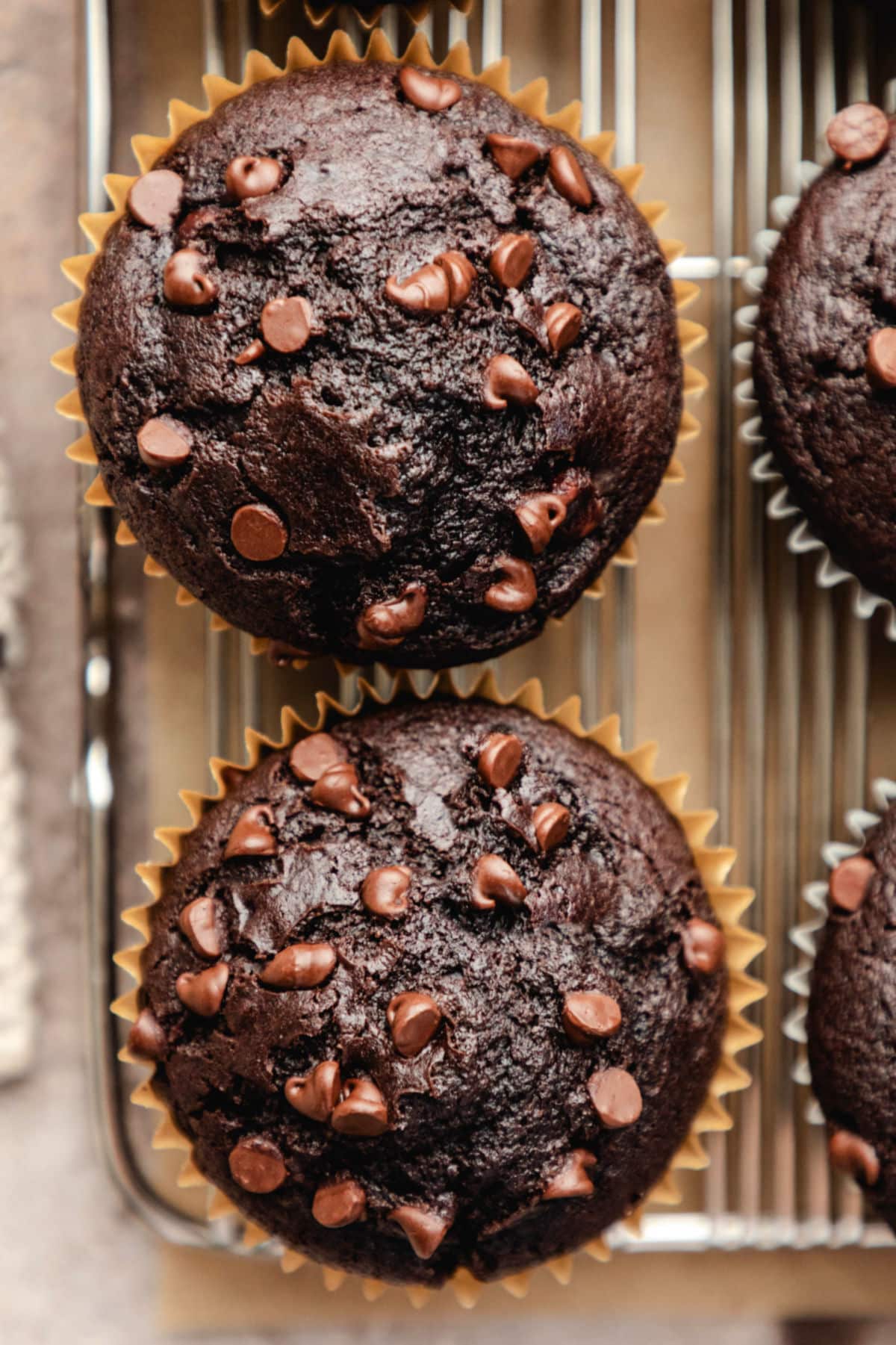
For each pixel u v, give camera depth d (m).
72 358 0.39
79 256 0.39
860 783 0.42
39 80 0.42
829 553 0.40
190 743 0.42
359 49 0.41
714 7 0.41
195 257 0.37
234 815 0.38
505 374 0.37
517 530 0.38
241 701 0.42
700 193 0.42
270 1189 0.37
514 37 0.41
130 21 0.41
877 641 0.42
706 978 0.38
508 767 0.38
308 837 0.38
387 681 0.42
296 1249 0.38
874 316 0.39
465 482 0.38
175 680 0.42
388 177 0.38
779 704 0.42
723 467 0.41
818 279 0.39
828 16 0.41
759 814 0.42
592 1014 0.37
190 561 0.38
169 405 0.38
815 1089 0.39
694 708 0.42
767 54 0.41
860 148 0.39
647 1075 0.38
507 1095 0.37
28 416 0.42
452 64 0.39
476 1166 0.37
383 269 0.37
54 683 0.42
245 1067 0.37
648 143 0.42
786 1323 0.43
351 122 0.38
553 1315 0.42
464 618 0.38
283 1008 0.37
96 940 0.41
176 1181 0.42
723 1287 0.42
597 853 0.38
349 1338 0.43
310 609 0.38
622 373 0.38
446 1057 0.37
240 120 0.38
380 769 0.38
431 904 0.37
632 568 0.42
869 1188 0.39
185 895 0.38
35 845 0.42
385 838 0.38
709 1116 0.39
